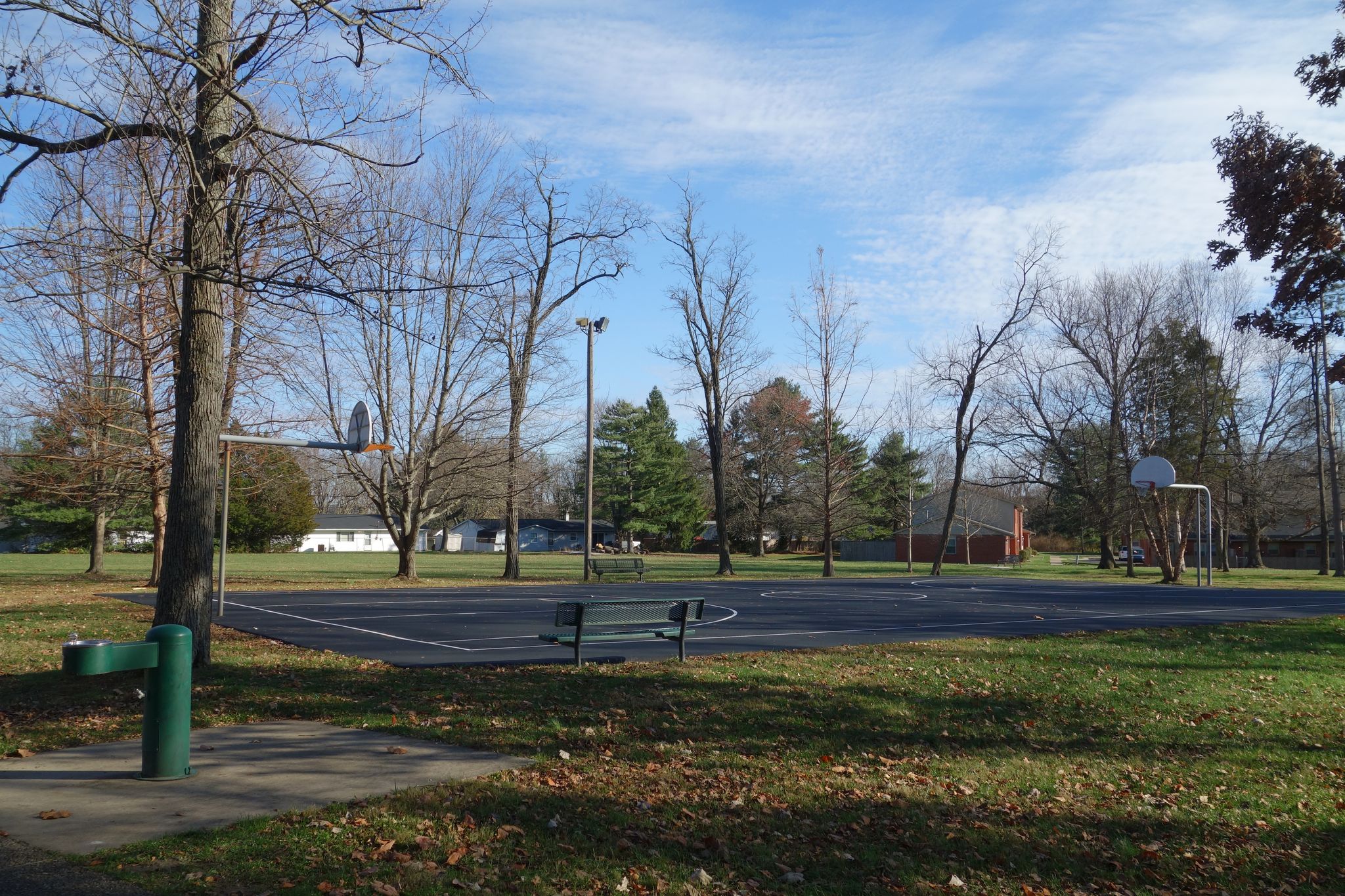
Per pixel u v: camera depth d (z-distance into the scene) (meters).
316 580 35.00
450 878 5.14
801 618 21.72
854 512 61.66
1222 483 52.53
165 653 6.88
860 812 6.97
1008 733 9.72
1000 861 6.26
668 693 10.71
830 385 46.19
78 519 54.03
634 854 5.77
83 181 13.43
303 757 7.53
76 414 26.47
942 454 81.81
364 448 16.45
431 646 15.10
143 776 6.86
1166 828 7.19
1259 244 15.50
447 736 8.38
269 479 31.06
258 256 13.21
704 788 7.26
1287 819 7.54
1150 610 26.59
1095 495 51.16
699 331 46.19
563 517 119.88
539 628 18.22
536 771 7.36
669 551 97.44
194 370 11.35
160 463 26.52
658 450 93.56
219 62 10.34
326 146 10.68
